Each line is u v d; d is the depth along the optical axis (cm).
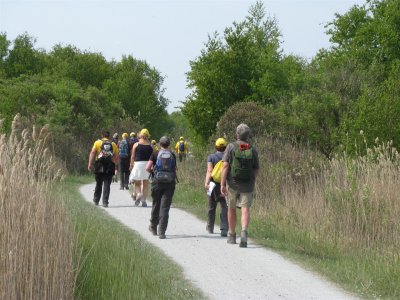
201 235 1703
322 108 3459
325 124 3438
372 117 2677
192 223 1944
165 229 1634
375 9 7081
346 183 1666
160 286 1080
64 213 1021
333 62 5956
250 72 4253
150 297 1011
